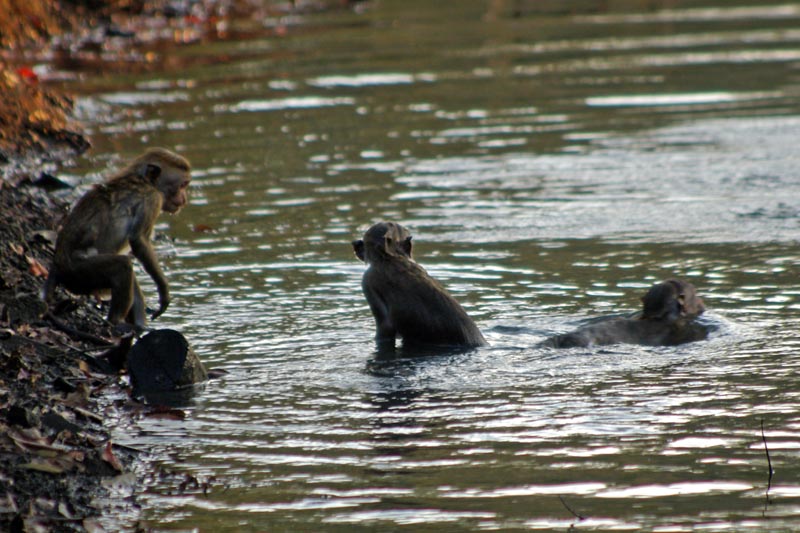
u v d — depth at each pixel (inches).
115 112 2169.0
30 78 2314.2
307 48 3179.1
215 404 850.1
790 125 2028.8
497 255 1263.5
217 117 2144.4
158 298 1122.7
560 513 657.0
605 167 1739.7
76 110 2149.4
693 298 1013.2
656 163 1758.1
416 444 764.6
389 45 3253.0
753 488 682.8
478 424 794.2
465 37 3472.0
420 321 965.8
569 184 1630.2
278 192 1587.1
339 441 774.5
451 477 711.1
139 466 745.0
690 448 743.7
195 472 733.3
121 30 3353.8
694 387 852.6
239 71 2719.0
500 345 964.0
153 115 2148.1
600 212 1459.2
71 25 3314.5
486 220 1428.4
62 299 1036.5
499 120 2145.7
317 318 1054.4
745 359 911.0
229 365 934.4
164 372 884.6
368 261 1005.2
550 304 1079.0
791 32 3489.2
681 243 1295.5
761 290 1101.1
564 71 2763.3
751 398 826.8
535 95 2425.0
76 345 956.0
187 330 1024.2
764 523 636.7
